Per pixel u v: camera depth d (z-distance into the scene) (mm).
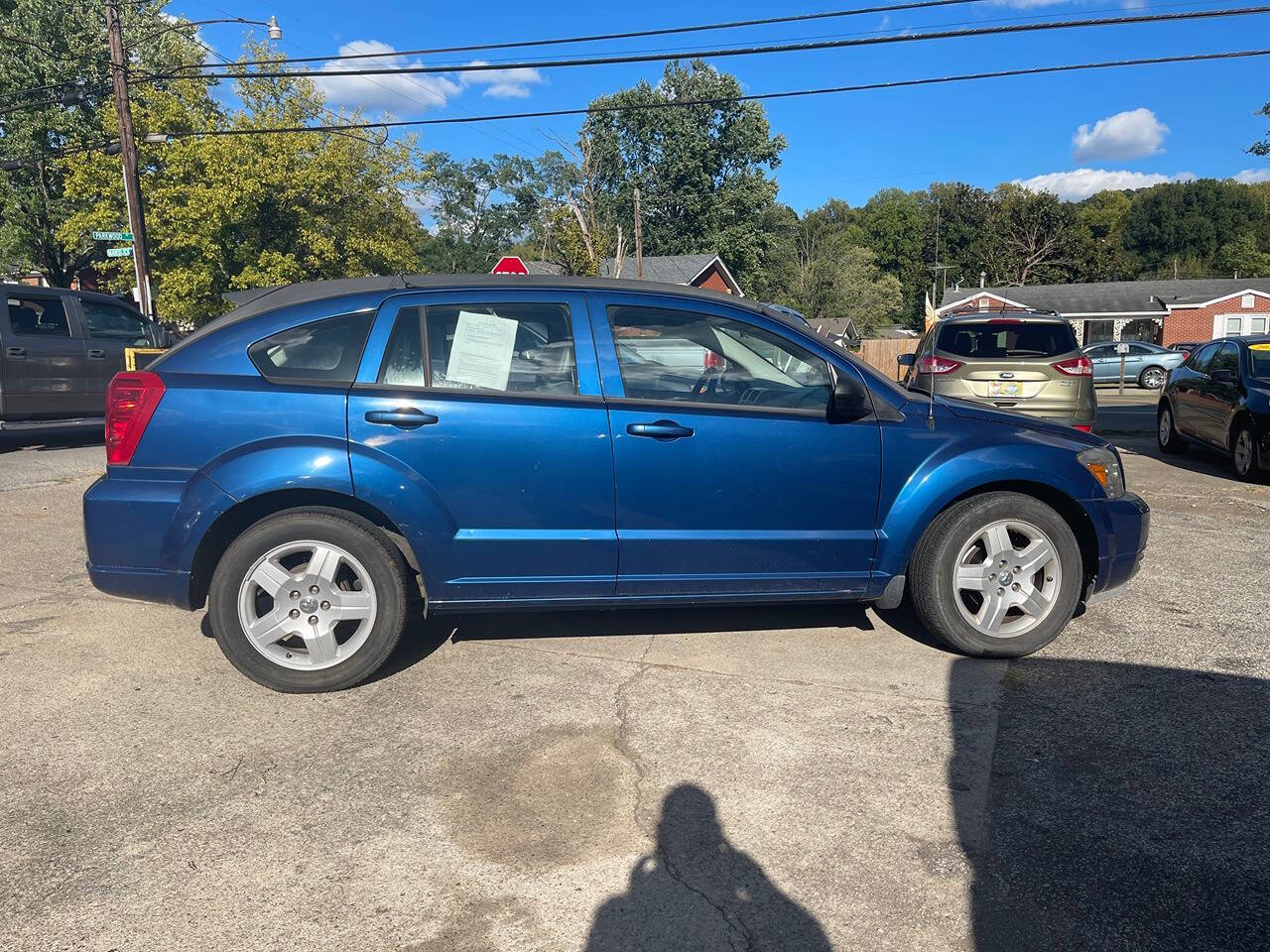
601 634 4641
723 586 4121
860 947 2357
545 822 2938
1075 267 75750
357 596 3893
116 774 3234
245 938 2389
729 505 4043
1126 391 28531
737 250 57219
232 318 3994
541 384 3963
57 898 2545
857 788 3139
